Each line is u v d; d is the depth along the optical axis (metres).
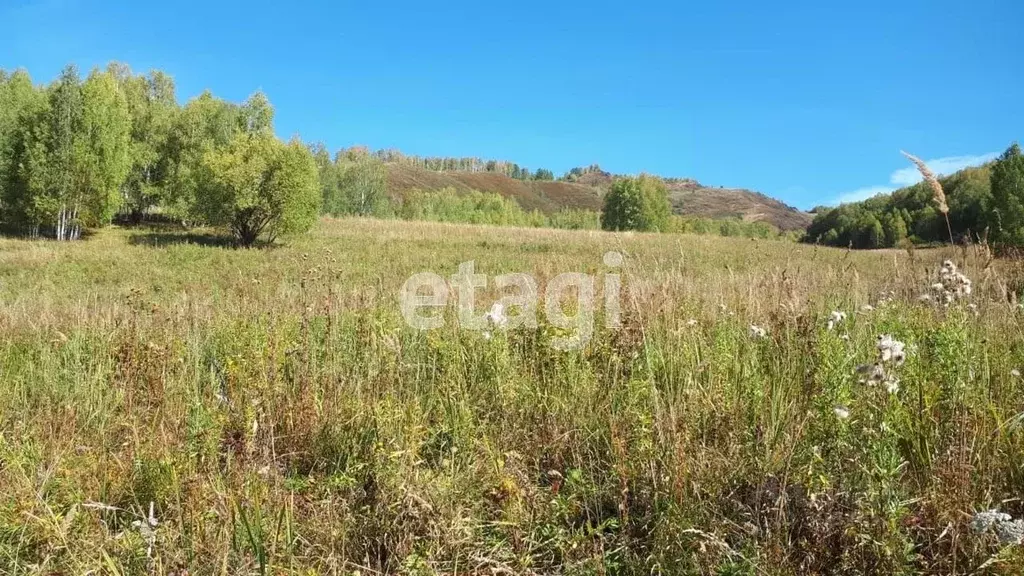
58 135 31.30
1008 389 3.09
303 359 4.29
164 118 41.94
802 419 2.84
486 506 2.79
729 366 3.74
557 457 3.17
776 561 2.13
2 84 39.62
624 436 3.09
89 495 2.82
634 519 2.62
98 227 36.88
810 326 3.79
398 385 4.03
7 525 2.48
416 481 2.71
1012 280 5.26
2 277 17.27
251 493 2.56
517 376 3.96
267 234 32.25
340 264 19.91
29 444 3.28
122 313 7.16
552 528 2.57
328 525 2.53
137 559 2.30
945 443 2.61
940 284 4.57
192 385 4.32
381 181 71.25
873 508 2.20
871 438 2.54
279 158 28.61
